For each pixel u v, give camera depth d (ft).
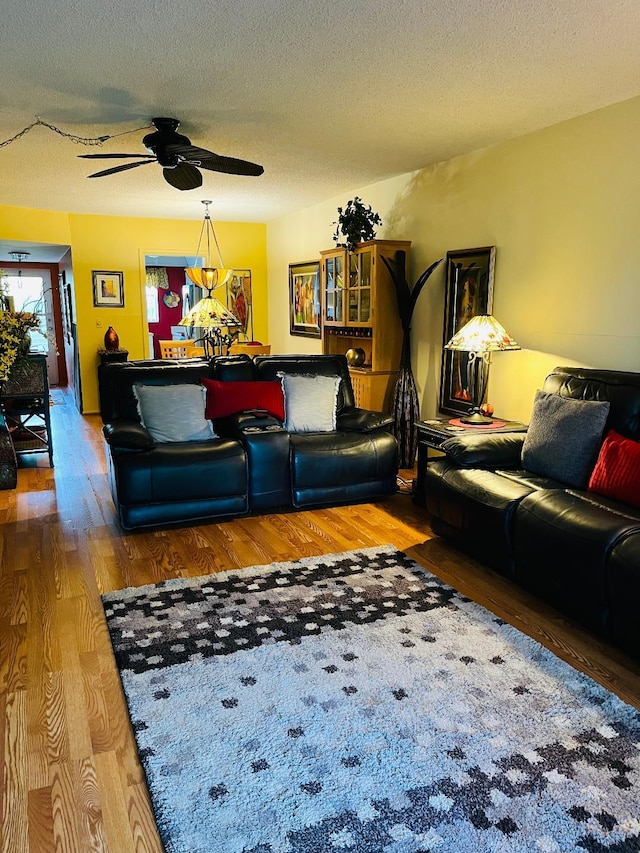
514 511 9.67
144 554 11.39
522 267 13.73
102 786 5.93
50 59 9.28
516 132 13.21
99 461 18.20
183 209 24.06
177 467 12.38
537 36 8.48
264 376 15.58
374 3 7.52
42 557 11.26
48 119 12.31
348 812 5.54
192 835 5.31
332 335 20.49
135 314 26.78
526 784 5.84
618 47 8.83
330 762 6.15
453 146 14.47
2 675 7.68
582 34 8.41
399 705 7.02
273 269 27.94
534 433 11.18
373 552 11.38
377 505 14.26
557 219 12.73
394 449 14.44
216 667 7.77
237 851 5.15
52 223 24.59
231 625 8.80
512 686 7.36
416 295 16.55
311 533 12.46
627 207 11.23
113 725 6.78
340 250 18.95
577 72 9.78
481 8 7.65
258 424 13.82
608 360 11.88
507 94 10.84
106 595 9.71
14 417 20.31
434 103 11.36
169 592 9.80
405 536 12.28
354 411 15.56
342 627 8.72
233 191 20.29
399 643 8.30
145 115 12.09
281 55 9.17
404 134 13.42
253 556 11.29
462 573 10.52
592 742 6.41
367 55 9.14
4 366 15.97
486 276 14.70
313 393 14.92
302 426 14.62
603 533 8.09
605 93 10.77
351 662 7.86
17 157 15.44
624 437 9.82
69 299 28.30
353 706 7.01
